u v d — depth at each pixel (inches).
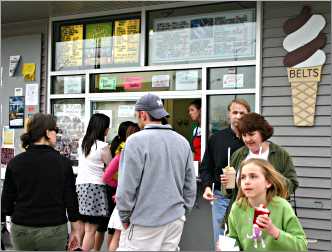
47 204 128.0
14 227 128.3
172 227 121.3
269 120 185.9
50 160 129.6
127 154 120.6
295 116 179.9
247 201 106.7
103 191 192.5
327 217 173.9
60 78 241.9
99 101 231.9
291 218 102.7
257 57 189.2
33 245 128.0
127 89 223.1
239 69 195.3
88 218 191.5
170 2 211.8
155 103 127.3
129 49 223.1
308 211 176.9
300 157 179.2
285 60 182.7
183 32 209.6
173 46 211.8
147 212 120.1
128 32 223.6
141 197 120.6
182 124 209.0
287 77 182.9
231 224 109.4
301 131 179.5
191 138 206.5
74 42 238.8
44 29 248.7
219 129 199.8
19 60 253.8
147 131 124.2
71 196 133.4
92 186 191.2
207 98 202.2
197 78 205.2
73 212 133.7
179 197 123.7
